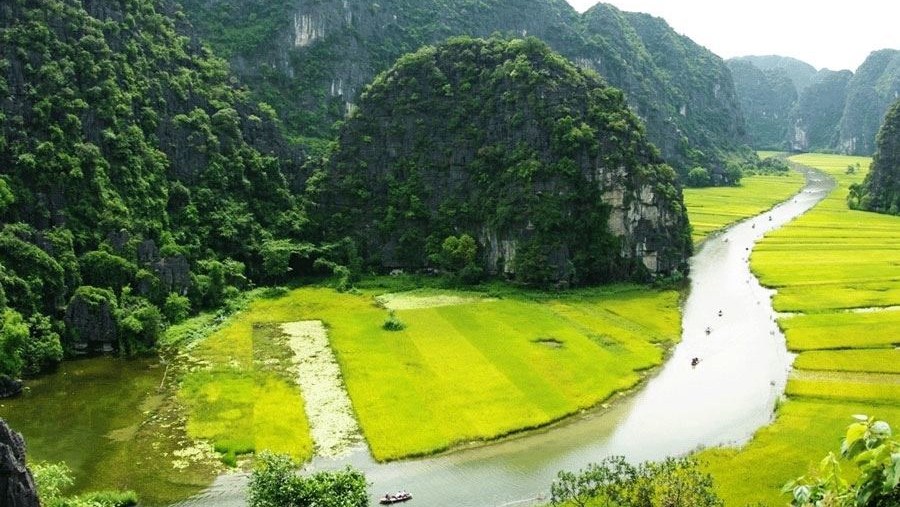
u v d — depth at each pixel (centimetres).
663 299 16875
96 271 13675
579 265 17938
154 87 17538
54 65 15000
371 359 12425
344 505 6456
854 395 10544
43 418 10075
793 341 13288
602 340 13675
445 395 10969
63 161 14162
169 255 14762
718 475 8175
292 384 11381
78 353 12650
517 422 10106
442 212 19338
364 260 19100
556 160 18600
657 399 11100
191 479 8488
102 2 17275
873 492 2009
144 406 10506
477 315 15175
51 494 6850
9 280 12094
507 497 8206
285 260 17350
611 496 6328
